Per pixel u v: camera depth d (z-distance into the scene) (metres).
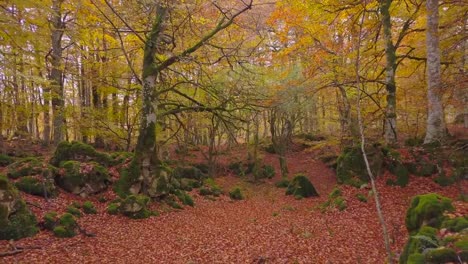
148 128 13.70
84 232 9.34
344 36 15.28
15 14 10.20
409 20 14.95
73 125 17.72
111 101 19.55
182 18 13.29
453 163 12.99
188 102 17.70
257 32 14.46
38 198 10.57
